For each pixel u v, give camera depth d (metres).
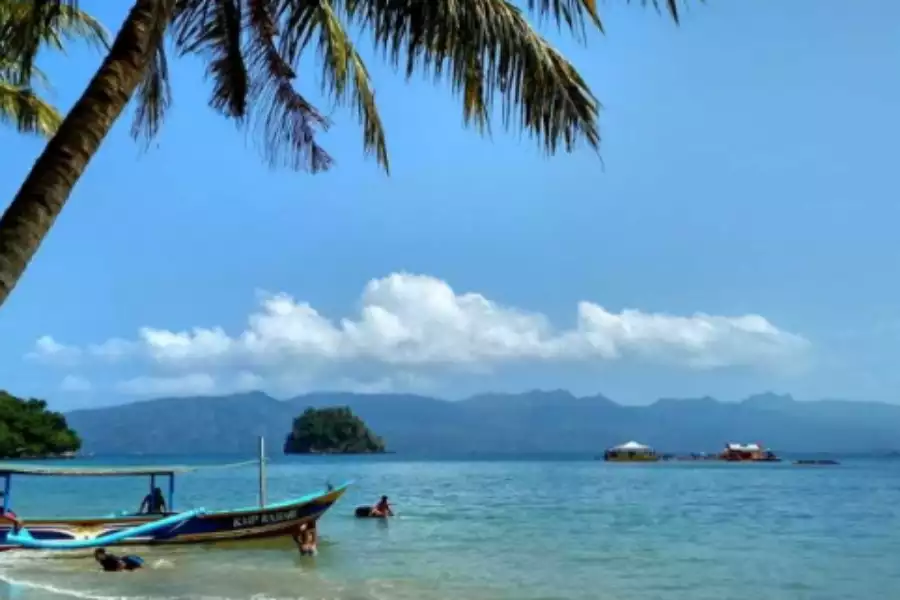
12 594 18.98
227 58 8.97
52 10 7.43
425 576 22.20
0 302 5.29
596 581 21.75
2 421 113.38
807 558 26.36
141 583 20.50
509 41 6.92
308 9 8.09
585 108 7.30
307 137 9.61
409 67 6.98
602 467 138.62
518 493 63.25
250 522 25.95
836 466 143.75
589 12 6.69
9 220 5.45
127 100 6.00
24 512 44.03
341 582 21.05
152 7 6.14
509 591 20.09
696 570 23.70
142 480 85.31
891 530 34.94
